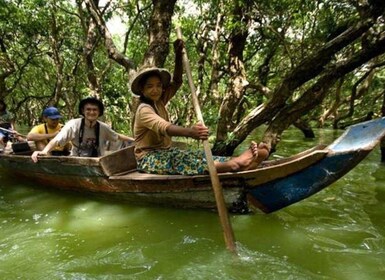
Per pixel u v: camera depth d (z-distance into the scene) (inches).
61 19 557.6
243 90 327.3
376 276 97.3
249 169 139.4
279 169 128.1
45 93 839.7
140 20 469.7
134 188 155.5
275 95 246.5
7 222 144.4
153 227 135.7
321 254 110.6
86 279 98.6
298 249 114.4
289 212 148.6
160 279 98.3
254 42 428.8
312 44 341.4
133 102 256.8
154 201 156.6
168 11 262.4
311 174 127.0
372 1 216.2
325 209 152.0
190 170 145.6
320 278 96.9
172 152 153.2
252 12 335.6
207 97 408.2
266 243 119.4
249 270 102.1
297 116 232.5
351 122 624.4
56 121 208.4
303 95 231.9
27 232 133.3
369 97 639.1
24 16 495.8
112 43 292.2
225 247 117.4
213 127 327.6
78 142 184.4
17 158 196.7
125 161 165.8
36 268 105.3
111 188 163.5
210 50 493.0
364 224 134.7
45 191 190.5
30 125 940.0
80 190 181.3
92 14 300.2
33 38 579.2
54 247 119.6
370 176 212.1
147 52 261.7
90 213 153.9
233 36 332.8
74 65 666.2
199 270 102.8
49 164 179.8
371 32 221.0
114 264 107.2
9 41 581.3
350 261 105.8
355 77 587.8
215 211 148.0
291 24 352.8
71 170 172.1
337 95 534.9
